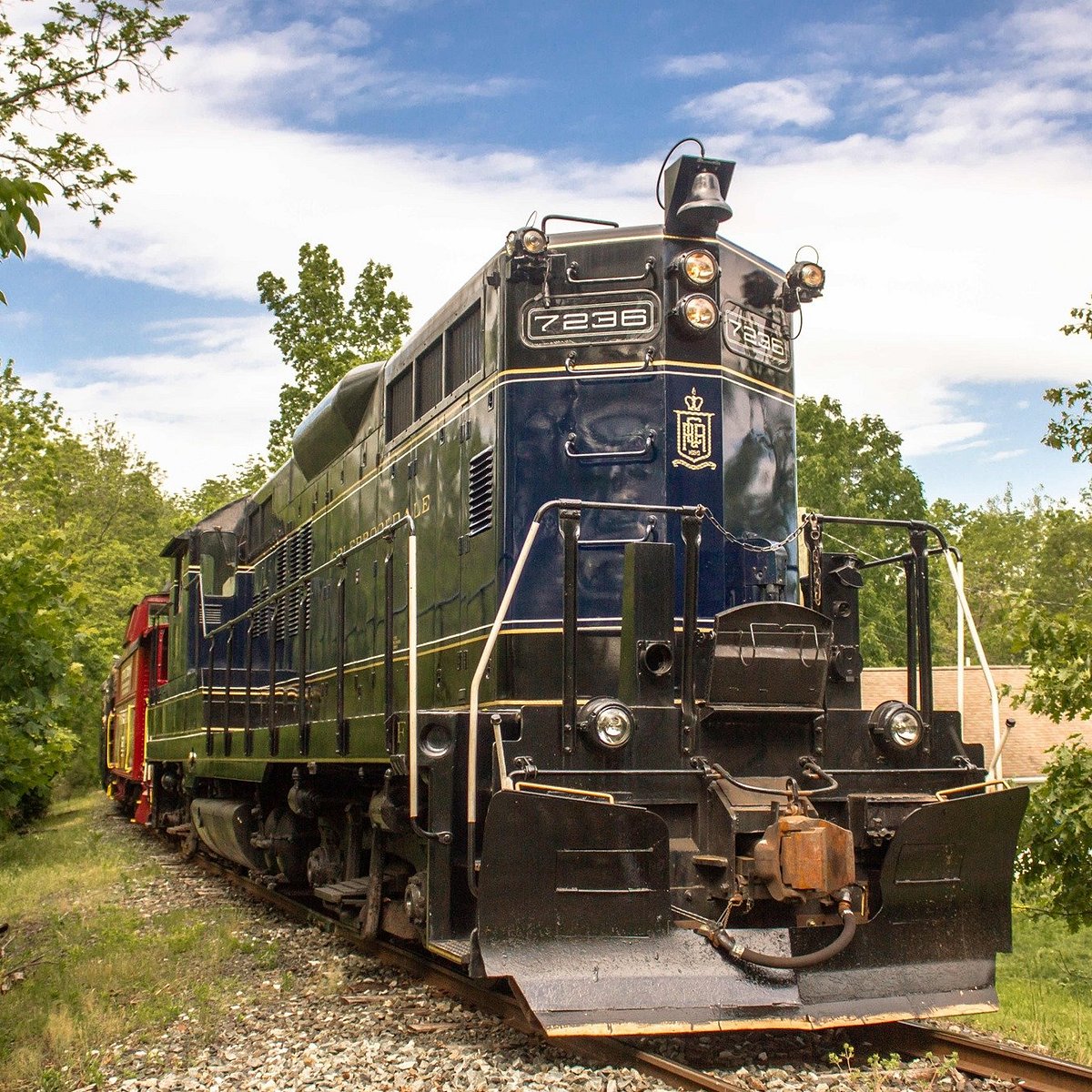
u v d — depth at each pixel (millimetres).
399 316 27344
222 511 15547
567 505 5973
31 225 5289
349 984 7285
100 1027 6582
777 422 7520
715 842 5926
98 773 33594
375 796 7246
